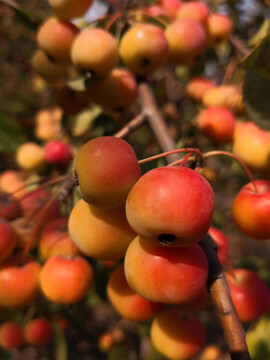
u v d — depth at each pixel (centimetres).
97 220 11
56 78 20
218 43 23
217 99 23
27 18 20
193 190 9
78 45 16
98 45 16
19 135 25
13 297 14
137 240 11
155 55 16
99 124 25
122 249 11
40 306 24
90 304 27
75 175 10
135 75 17
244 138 19
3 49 42
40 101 40
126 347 39
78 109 21
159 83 31
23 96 39
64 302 14
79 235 11
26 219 17
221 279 10
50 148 26
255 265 30
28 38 39
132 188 10
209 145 23
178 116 28
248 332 18
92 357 50
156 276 10
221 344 45
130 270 10
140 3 21
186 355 14
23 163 28
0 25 38
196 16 21
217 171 27
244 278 15
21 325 23
